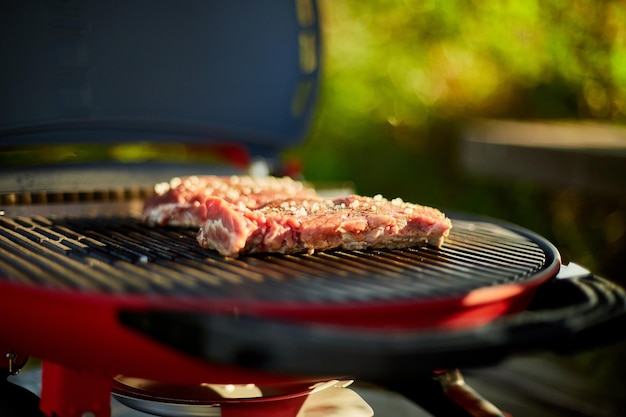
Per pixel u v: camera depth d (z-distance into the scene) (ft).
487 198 6.64
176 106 3.91
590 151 4.35
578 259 5.93
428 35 7.39
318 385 2.78
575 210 6.00
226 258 2.68
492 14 6.95
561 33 6.55
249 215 2.69
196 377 2.36
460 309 2.30
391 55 7.50
